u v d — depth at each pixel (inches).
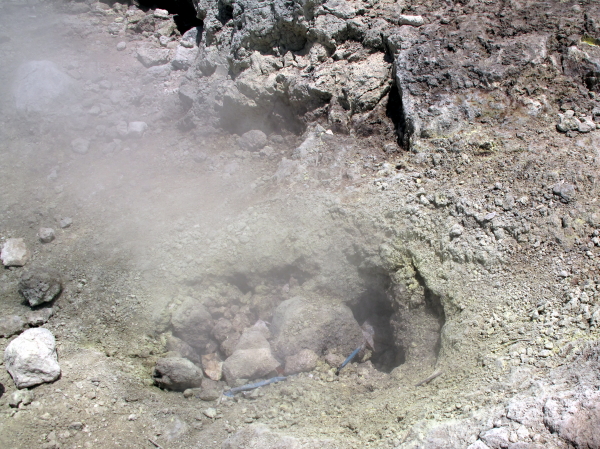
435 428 117.3
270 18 229.8
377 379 157.4
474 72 196.7
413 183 179.6
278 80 226.1
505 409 114.5
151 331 173.9
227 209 196.2
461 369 134.4
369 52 219.1
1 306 179.6
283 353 167.0
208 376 167.9
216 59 252.2
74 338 168.2
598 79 192.5
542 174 168.4
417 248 165.2
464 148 182.7
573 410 108.5
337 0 223.6
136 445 138.5
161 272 182.4
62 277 185.2
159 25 316.5
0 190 220.2
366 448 120.8
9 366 151.9
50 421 141.7
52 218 207.8
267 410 148.6
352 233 176.4
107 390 151.9
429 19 218.5
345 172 192.1
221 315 182.7
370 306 179.6
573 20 207.6
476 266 154.9
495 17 214.5
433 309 158.9
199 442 138.7
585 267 144.4
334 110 212.5
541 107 188.4
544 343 129.3
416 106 194.4
